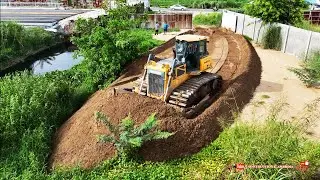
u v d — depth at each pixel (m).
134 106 12.27
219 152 11.12
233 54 21.41
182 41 14.31
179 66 13.70
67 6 42.81
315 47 20.84
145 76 13.91
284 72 19.41
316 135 12.19
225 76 17.22
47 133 12.21
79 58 27.16
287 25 23.17
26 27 29.39
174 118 12.00
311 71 17.42
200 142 11.60
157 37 28.86
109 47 17.91
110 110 12.47
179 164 10.66
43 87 14.20
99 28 18.52
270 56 22.52
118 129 10.94
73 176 10.25
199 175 10.02
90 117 12.43
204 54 15.13
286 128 10.06
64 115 13.80
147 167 10.44
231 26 29.69
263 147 9.56
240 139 10.24
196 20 35.91
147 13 34.28
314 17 31.70
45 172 10.56
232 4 49.59
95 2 42.84
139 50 21.41
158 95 13.42
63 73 18.69
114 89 13.23
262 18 24.83
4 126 12.14
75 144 11.59
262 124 10.99
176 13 35.31
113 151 10.90
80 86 16.80
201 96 14.52
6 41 25.80
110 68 17.86
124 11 24.58
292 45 22.75
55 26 31.66
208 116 12.70
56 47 30.38
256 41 26.17
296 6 24.88
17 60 25.88
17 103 12.77
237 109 13.55
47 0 43.81
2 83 14.89
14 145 11.65
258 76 18.53
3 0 43.62
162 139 11.11
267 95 15.98
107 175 10.18
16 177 10.30
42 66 25.67
